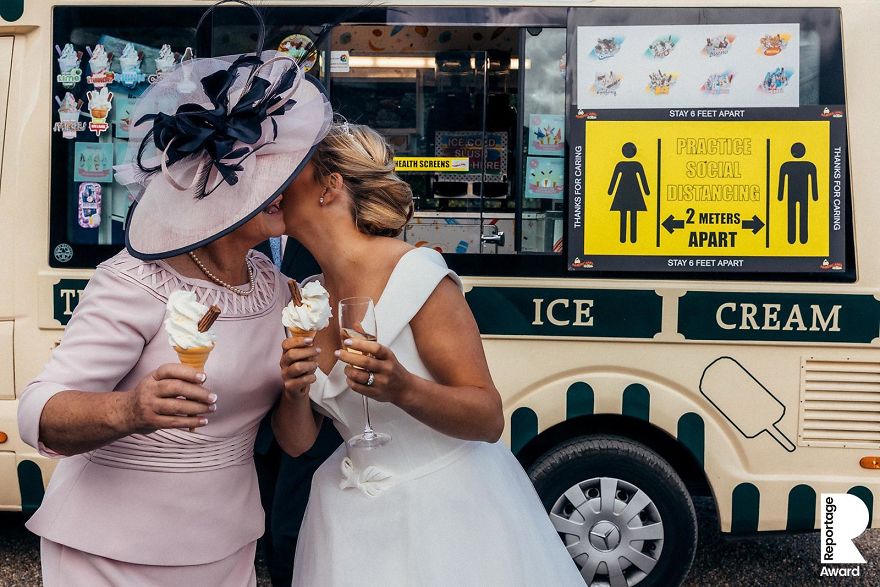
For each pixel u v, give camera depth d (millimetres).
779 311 3746
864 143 3691
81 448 1793
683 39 3732
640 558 3943
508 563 2162
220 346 1976
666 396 3818
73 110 3912
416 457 2189
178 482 1950
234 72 1949
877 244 3701
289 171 1975
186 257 2016
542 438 4074
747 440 3807
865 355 3738
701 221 3754
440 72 3832
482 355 2135
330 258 2191
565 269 3820
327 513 2242
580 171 3789
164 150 1923
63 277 3916
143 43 3883
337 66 3848
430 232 3869
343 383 2137
